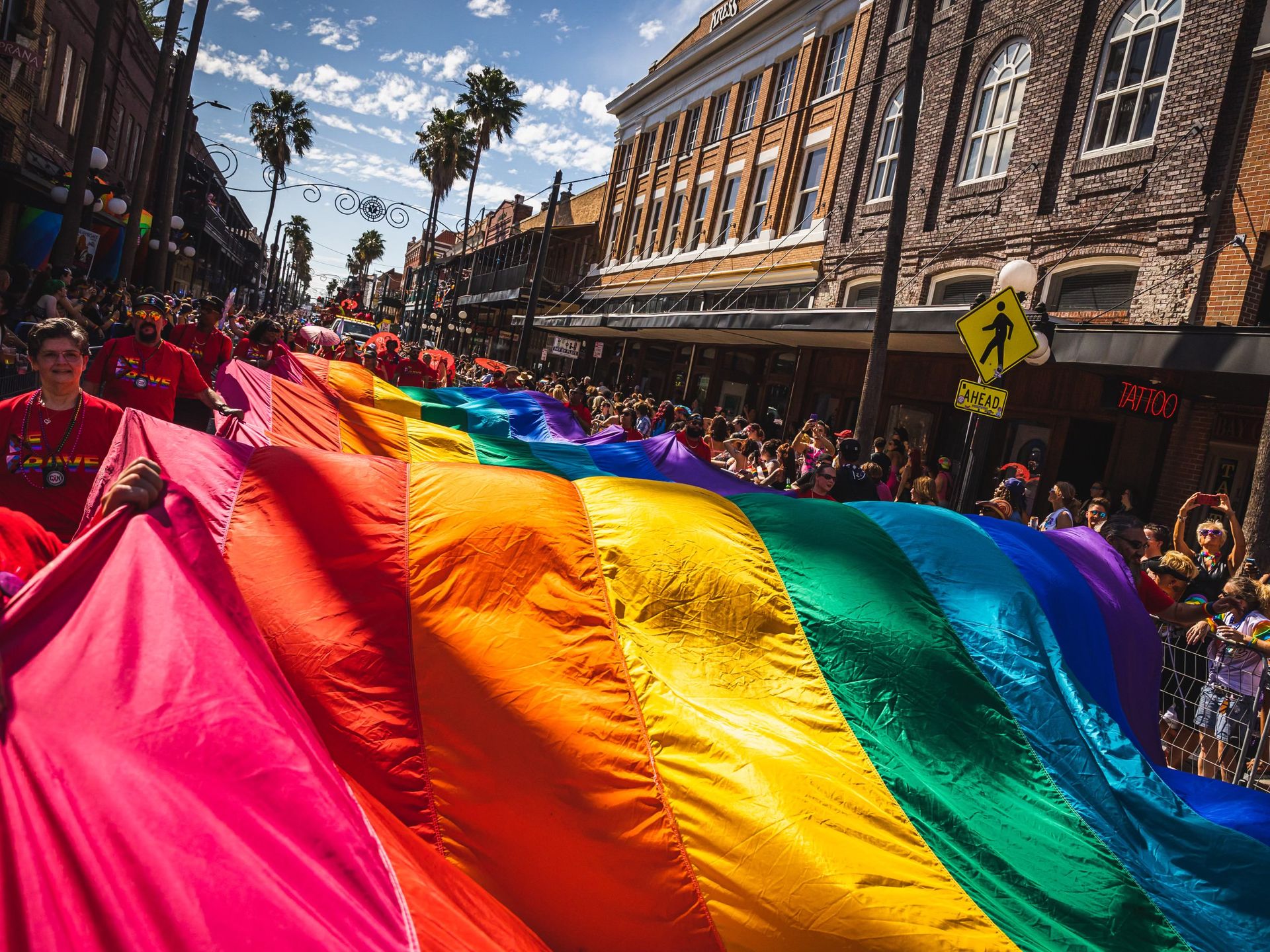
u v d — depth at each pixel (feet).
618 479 14.24
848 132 72.38
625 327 79.36
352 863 5.71
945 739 12.00
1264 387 32.58
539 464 26.45
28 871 4.71
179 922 4.70
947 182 59.57
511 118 172.55
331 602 10.63
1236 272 38.52
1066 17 50.67
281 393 24.38
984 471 50.44
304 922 4.98
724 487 26.96
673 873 9.20
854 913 8.91
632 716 10.46
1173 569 22.29
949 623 14.05
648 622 11.91
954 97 60.03
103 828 4.96
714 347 88.17
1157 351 31.94
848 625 12.85
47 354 12.64
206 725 5.72
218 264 181.98
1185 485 38.40
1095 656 15.69
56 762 5.21
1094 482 44.37
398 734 9.72
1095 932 10.02
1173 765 20.20
